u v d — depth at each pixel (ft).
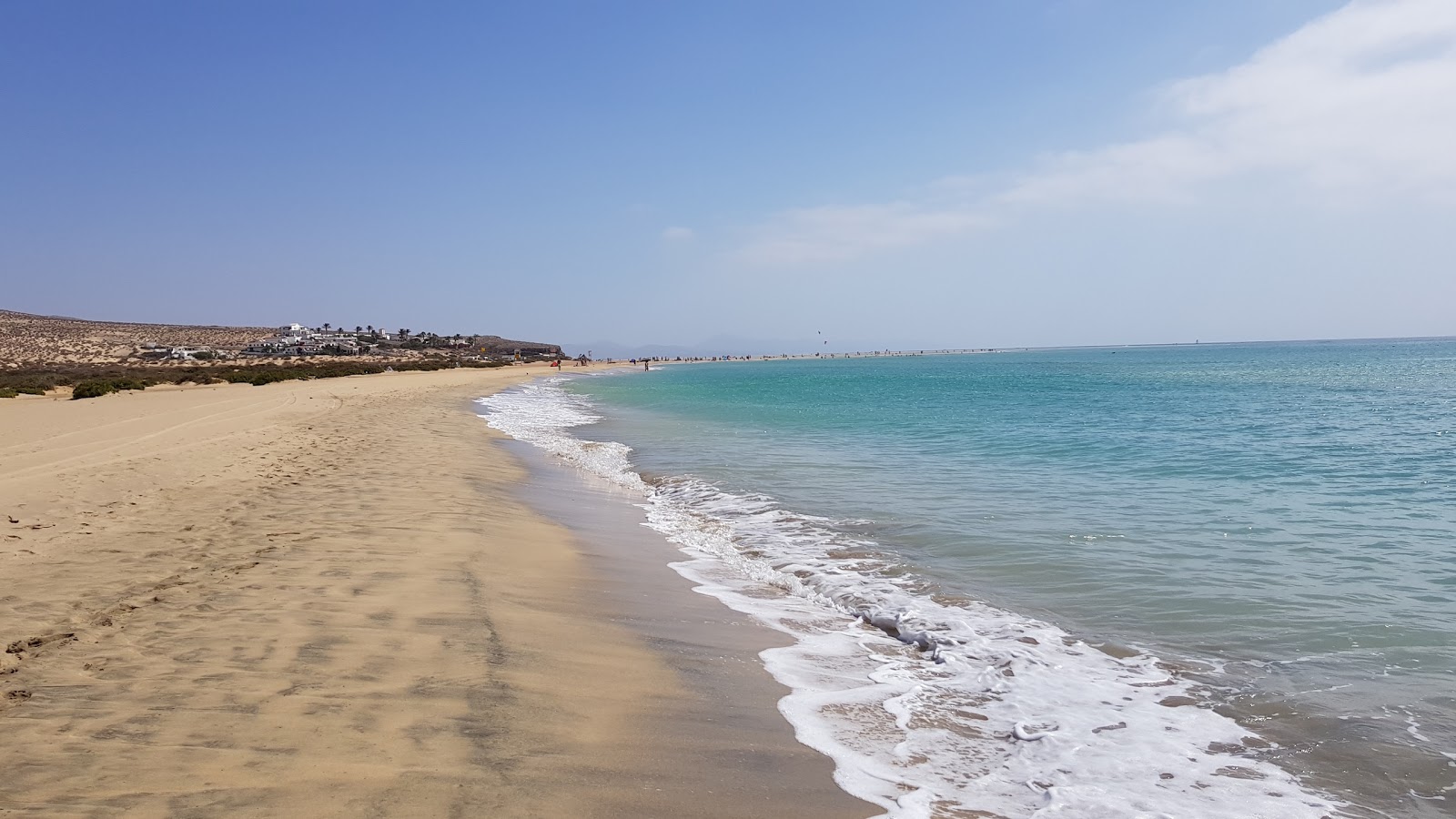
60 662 15.85
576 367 484.33
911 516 38.22
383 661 16.81
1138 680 19.01
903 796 13.10
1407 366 306.55
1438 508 40.04
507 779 12.26
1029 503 41.45
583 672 17.54
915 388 195.52
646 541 33.63
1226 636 22.04
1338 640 21.68
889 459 59.67
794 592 26.66
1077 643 21.45
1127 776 14.29
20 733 12.66
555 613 21.90
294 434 64.44
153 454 47.93
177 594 20.86
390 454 54.90
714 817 11.89
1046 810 12.92
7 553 24.34
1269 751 15.46
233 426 68.54
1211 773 14.55
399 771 12.12
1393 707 17.47
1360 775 14.55
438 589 22.70
